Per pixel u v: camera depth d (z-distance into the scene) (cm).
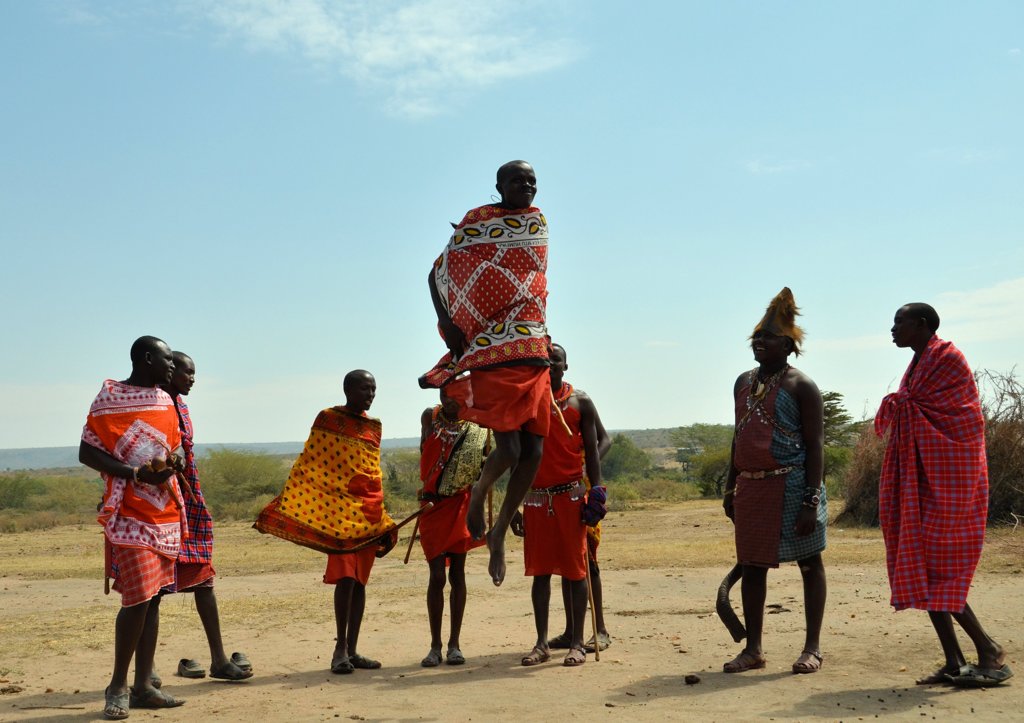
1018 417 1981
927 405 645
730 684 652
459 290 500
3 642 902
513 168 504
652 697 620
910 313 662
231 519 4009
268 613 1060
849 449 3734
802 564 702
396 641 876
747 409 713
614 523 2748
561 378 773
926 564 632
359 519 759
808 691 623
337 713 601
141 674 635
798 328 704
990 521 1925
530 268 499
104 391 631
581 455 769
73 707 639
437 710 602
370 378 789
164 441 631
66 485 6669
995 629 802
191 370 709
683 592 1165
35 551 2358
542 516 757
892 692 613
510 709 598
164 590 676
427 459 777
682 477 8238
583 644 783
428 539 773
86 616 1080
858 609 949
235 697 657
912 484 641
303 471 772
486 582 1316
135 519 620
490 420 476
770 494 692
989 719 543
